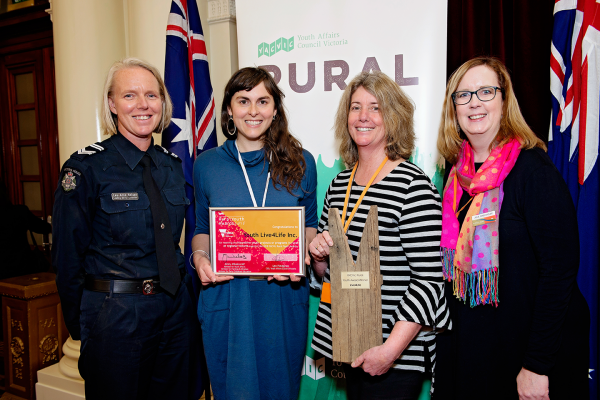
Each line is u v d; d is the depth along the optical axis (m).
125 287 1.31
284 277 1.31
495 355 1.20
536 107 1.77
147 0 2.24
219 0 2.48
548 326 1.08
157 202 1.37
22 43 3.19
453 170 1.38
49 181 3.24
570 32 1.57
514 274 1.16
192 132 1.98
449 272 1.28
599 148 1.50
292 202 1.38
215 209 1.32
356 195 1.30
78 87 2.20
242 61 1.94
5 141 3.40
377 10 1.74
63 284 1.30
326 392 1.92
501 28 1.82
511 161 1.18
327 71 1.83
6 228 2.75
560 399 1.16
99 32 2.21
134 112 1.34
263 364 1.35
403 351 1.21
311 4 1.82
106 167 1.33
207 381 1.91
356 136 1.27
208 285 1.39
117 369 1.29
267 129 1.42
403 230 1.15
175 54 1.92
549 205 1.09
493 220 1.18
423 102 1.72
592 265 1.54
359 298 1.15
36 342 2.32
